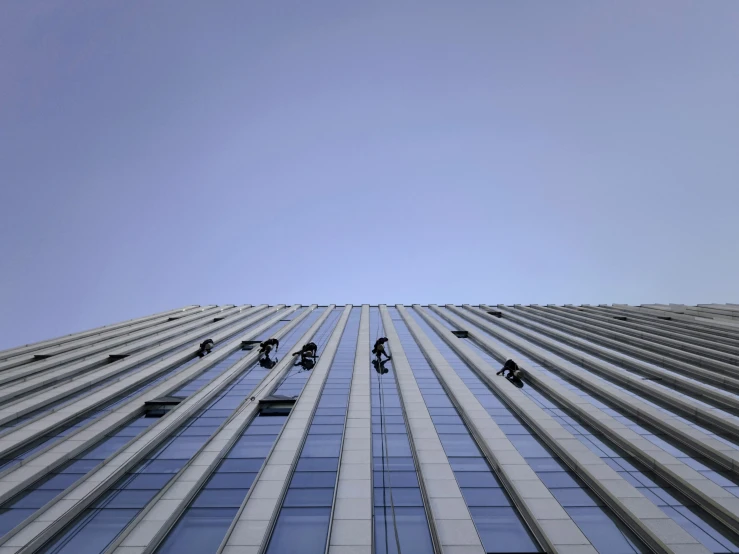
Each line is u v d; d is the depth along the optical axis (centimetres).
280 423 2491
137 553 1392
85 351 3909
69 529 1545
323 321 5788
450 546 1471
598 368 3259
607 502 1703
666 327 4847
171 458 2052
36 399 2612
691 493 1727
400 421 2492
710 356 3625
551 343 4138
